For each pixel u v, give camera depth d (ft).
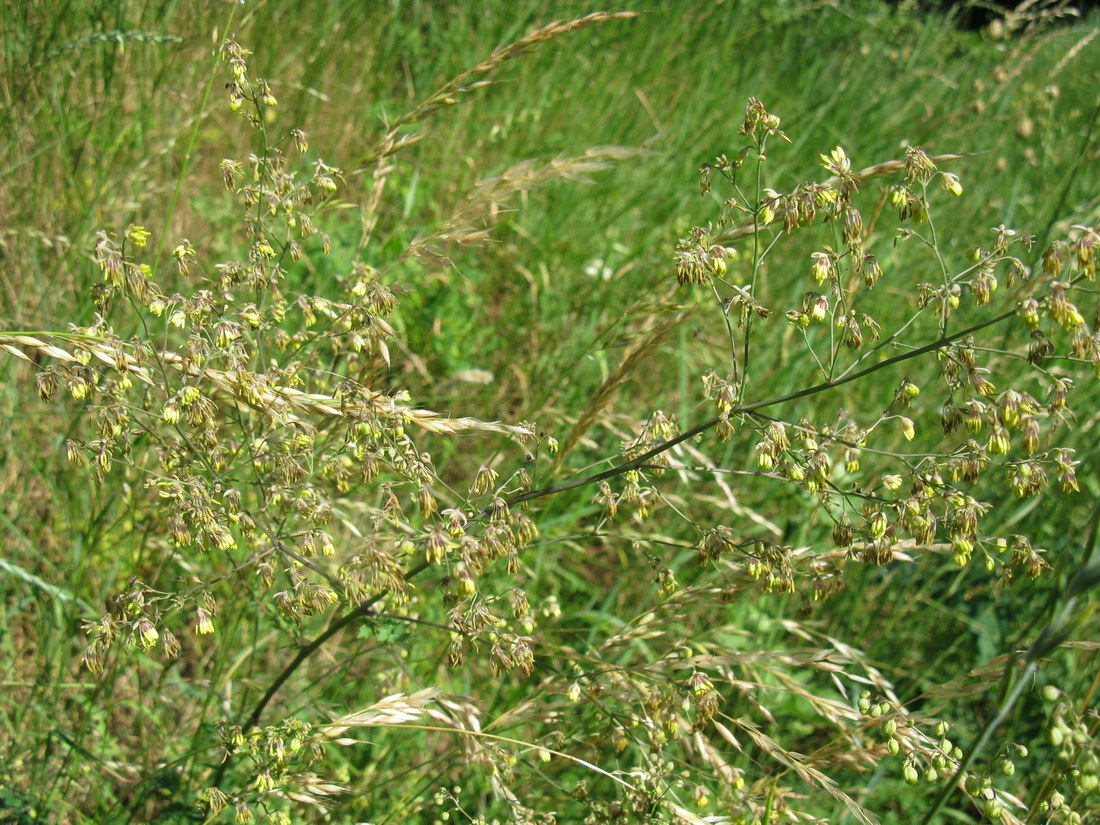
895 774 10.20
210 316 6.25
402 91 17.75
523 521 5.98
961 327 13.99
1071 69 21.68
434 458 12.19
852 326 5.91
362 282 7.13
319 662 9.53
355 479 7.53
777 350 14.08
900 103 19.24
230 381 6.03
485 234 7.24
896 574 11.34
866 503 6.33
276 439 6.45
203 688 9.32
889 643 11.46
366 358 7.79
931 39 21.20
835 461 10.87
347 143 15.74
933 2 21.59
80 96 13.14
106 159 12.66
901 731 6.43
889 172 6.01
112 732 9.53
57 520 10.49
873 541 6.17
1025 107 18.33
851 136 18.26
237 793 6.73
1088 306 13.12
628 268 14.10
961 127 18.43
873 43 21.11
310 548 6.25
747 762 9.66
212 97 14.47
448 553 6.00
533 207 15.35
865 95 19.25
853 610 11.16
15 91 11.91
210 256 13.21
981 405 5.55
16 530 9.50
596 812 7.06
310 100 15.23
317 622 9.94
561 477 8.82
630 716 7.22
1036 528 11.78
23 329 10.80
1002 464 5.87
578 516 10.91
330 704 8.21
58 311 11.28
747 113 6.03
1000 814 6.06
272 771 6.62
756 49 20.94
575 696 6.81
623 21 18.35
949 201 16.93
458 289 13.48
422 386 12.69
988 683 6.54
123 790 8.91
